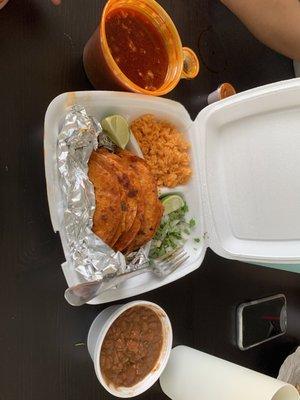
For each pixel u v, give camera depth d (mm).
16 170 349
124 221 350
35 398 354
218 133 422
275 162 385
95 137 347
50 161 333
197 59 442
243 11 457
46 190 357
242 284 483
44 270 359
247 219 414
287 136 377
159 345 390
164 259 395
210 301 460
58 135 335
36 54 365
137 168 373
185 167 412
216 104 407
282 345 511
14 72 353
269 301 496
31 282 353
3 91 347
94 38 358
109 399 392
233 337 472
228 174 421
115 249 358
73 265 330
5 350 340
